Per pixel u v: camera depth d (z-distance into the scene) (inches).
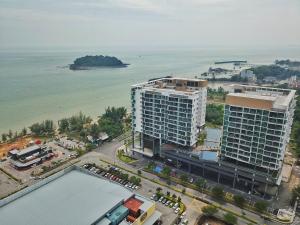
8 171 6058.1
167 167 5866.1
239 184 5521.7
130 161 6565.0
